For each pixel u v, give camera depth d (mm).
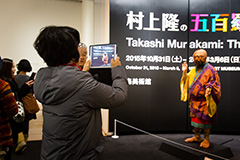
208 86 2811
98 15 4785
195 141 3180
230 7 3945
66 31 967
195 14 3969
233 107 3980
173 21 3967
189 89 3068
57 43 924
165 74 3986
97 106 917
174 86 4004
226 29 3965
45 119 953
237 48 3963
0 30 6348
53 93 889
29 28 6551
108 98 916
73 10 6875
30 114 2480
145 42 3930
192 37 3994
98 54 1396
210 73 2896
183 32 3996
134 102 3928
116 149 3137
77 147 917
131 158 2793
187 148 2908
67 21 6836
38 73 985
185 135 3914
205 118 2879
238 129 3979
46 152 931
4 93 1465
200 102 2943
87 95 889
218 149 2873
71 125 894
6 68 2219
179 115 4012
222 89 3984
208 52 3982
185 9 3979
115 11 3838
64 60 961
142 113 3951
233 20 3943
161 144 3154
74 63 1006
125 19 3865
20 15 6477
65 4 6805
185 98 3104
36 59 6648
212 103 2873
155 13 3941
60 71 916
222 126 3996
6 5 6363
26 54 6566
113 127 3879
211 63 3980
